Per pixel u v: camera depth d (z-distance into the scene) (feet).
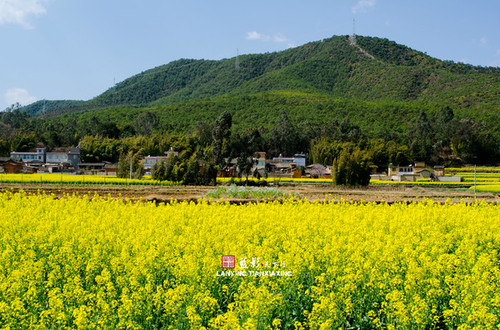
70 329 26.89
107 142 368.07
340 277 32.73
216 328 26.66
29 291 29.68
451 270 36.50
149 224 56.08
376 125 494.59
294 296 32.60
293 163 335.26
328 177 292.81
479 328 26.76
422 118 473.67
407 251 40.19
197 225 56.03
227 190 115.24
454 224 62.08
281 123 434.30
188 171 192.13
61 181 178.81
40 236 45.93
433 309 29.71
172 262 37.09
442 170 299.38
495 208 86.38
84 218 61.82
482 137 392.06
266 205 81.97
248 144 307.37
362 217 71.20
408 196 130.00
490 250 48.96
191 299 29.58
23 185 157.69
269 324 27.68
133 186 165.68
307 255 37.01
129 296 31.09
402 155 358.23
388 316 28.94
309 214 66.49
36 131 417.08
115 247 42.63
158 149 354.54
